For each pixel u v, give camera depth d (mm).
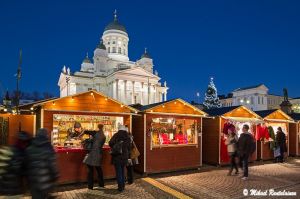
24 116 9820
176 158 11844
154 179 10273
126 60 79812
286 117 16453
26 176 4602
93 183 9234
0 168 4445
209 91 48125
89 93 9805
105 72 72938
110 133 10398
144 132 11055
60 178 9016
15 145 4758
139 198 7773
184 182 9797
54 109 9078
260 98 68812
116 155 8453
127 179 9633
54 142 9188
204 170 12305
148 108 11648
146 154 11023
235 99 73625
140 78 67938
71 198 7770
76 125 9727
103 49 73812
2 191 4395
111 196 7969
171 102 11734
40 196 4551
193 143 12438
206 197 7930
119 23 82625
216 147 13484
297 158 16672
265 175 11070
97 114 9961
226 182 9797
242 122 14094
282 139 14570
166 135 11688
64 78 71938
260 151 15094
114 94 65875
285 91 25516
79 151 9430
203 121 14375
